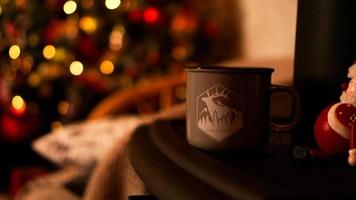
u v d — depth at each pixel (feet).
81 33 7.49
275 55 6.15
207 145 2.02
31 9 7.38
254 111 2.00
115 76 7.57
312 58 2.15
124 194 2.87
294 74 2.26
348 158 1.84
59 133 5.79
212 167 1.75
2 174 8.86
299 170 1.75
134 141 2.53
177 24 7.40
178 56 7.44
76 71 7.52
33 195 4.91
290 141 2.32
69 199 4.47
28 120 8.54
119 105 6.31
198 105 2.04
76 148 5.38
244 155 2.01
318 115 2.10
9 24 7.45
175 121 2.93
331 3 2.08
